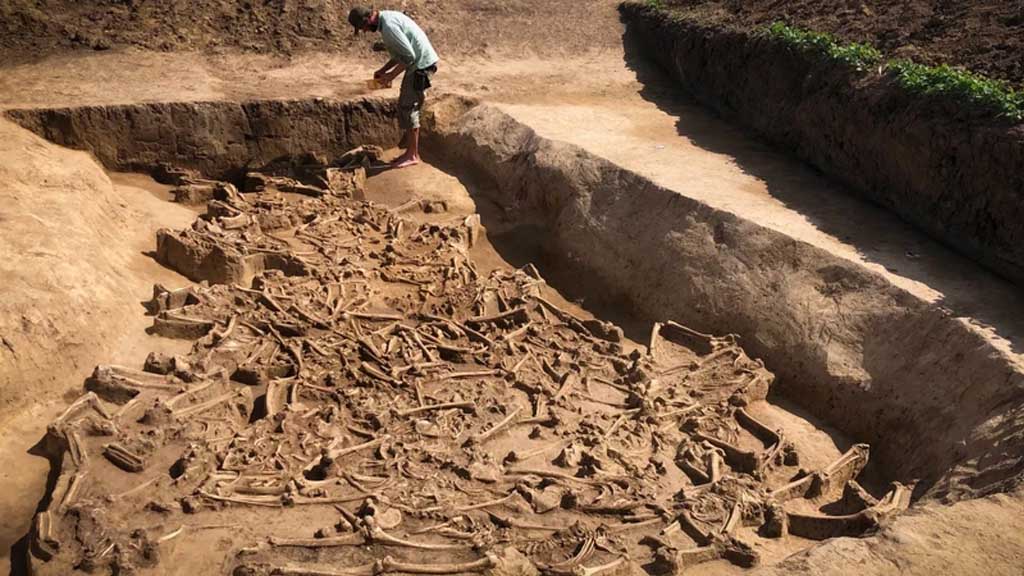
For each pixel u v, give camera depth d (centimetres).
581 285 1116
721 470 772
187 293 953
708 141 1283
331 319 945
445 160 1391
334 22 1614
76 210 1022
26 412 780
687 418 836
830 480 762
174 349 892
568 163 1202
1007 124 912
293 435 765
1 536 669
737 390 872
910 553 564
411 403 826
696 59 1454
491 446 780
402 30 1258
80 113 1281
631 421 827
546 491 721
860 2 1330
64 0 1572
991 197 909
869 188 1078
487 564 629
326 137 1389
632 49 1655
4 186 1020
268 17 1598
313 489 700
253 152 1370
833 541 581
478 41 1639
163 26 1552
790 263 953
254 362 866
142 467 709
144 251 1079
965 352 794
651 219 1084
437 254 1116
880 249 956
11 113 1252
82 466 704
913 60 1138
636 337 1012
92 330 852
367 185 1323
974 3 1206
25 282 840
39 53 1463
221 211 1187
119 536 639
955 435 754
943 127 966
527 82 1517
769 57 1275
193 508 671
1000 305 846
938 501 669
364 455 750
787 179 1143
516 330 970
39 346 800
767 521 708
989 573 549
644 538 679
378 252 1121
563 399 855
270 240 1116
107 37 1519
